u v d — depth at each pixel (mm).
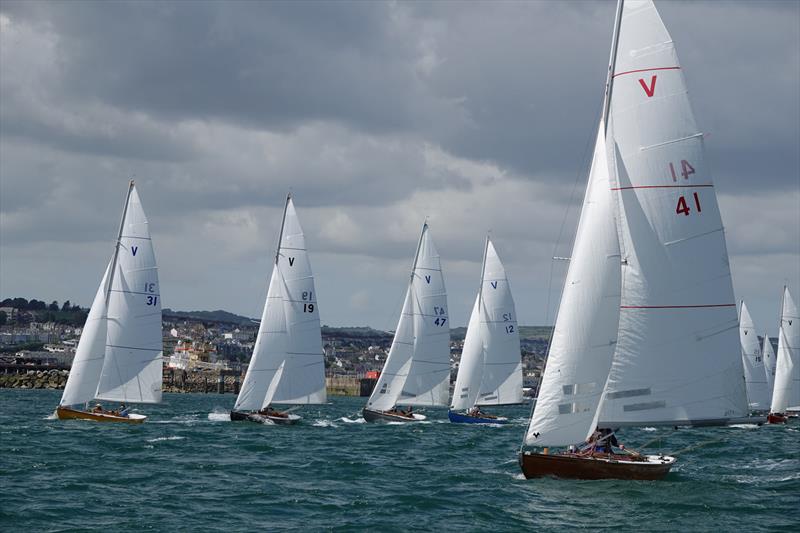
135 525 41906
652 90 49344
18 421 102125
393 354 115875
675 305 49469
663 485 51906
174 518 43688
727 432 113000
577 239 50375
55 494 49125
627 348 49688
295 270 104062
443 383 115938
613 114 49906
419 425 112750
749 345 151000
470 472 61125
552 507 46000
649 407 49562
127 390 98250
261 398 103000
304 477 58188
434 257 116125
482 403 122625
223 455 69812
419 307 115688
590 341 49719
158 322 99562
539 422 50656
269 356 103125
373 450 77000
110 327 97750
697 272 49469
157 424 99188
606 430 52938
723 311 49688
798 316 144250
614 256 49656
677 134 49250
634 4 49531
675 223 49375
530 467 52375
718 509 46000
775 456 76500
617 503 46812
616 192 49812
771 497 50375
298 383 104000
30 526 41281
